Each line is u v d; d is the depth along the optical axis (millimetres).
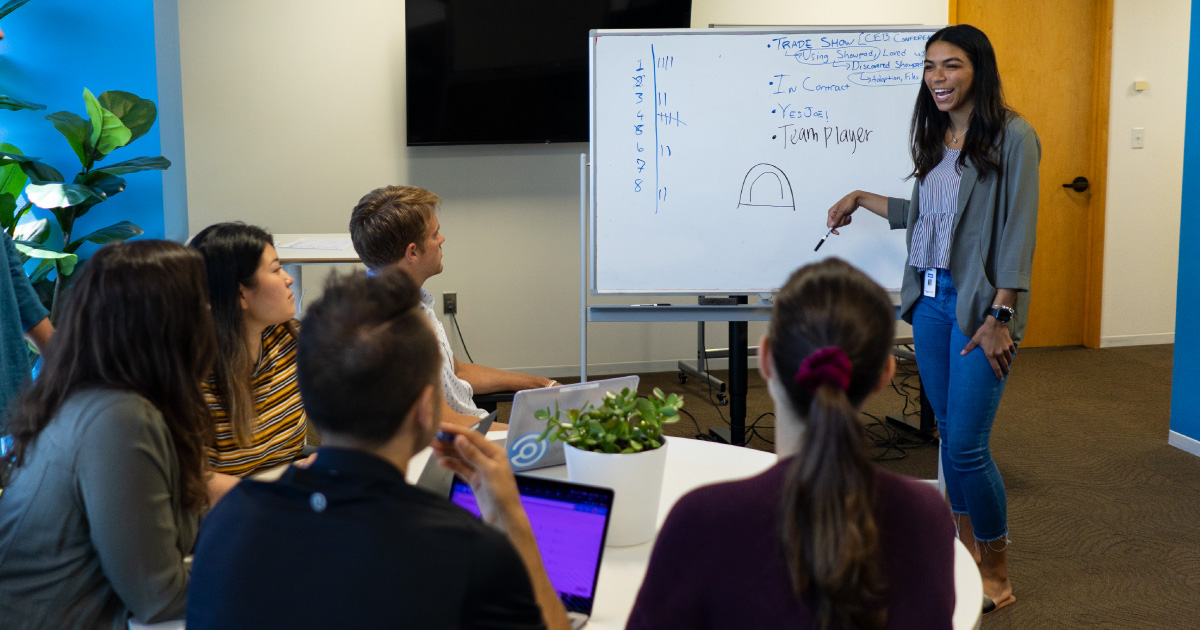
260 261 1675
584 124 4824
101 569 1230
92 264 1256
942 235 2344
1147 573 2633
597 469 1318
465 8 4582
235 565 819
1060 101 5488
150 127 3129
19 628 1207
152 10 3205
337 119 4723
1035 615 2393
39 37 3127
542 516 1162
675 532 832
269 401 1804
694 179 3043
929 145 2381
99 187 3059
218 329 1650
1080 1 5402
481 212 4953
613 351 5246
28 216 3152
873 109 3004
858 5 5164
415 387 861
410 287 904
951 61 2205
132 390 1228
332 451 852
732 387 3463
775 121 3016
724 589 818
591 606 1126
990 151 2217
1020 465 3602
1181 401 3785
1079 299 5758
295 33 4617
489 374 2537
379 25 4699
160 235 3324
